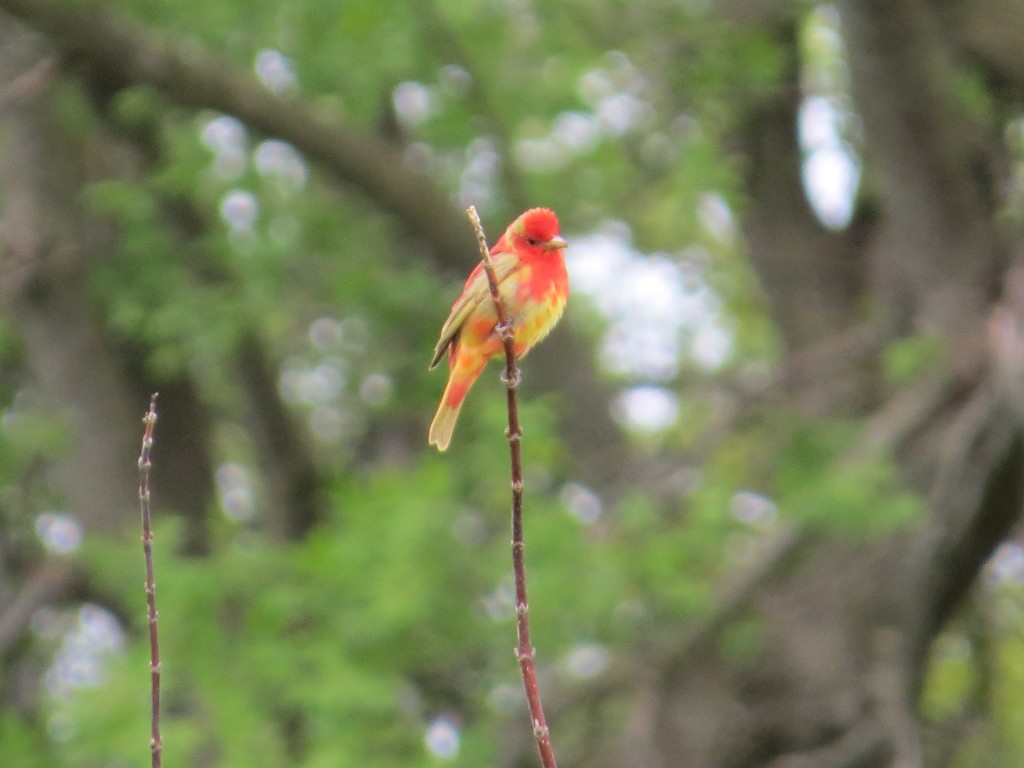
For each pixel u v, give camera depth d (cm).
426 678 1504
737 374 1792
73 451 1745
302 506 1908
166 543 1569
